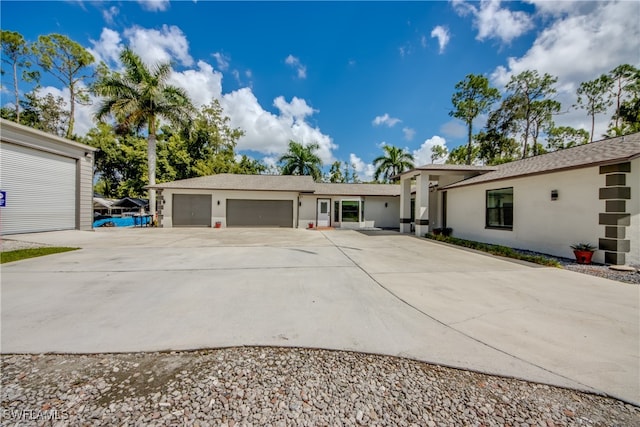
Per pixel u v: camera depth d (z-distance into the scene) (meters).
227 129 28.34
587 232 6.71
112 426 1.59
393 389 1.99
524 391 1.97
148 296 3.96
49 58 20.81
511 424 1.66
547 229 7.77
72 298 3.84
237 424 1.63
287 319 3.20
